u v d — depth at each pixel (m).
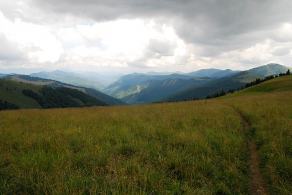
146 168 8.98
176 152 11.05
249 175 9.94
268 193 8.41
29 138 12.94
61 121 19.55
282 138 13.90
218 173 9.58
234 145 13.18
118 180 7.87
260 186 8.94
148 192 7.45
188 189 7.80
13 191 7.22
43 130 15.72
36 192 7.04
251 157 12.13
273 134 15.27
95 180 7.73
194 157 10.73
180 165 9.80
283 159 10.66
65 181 7.62
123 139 13.12
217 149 12.47
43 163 9.15
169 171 9.35
